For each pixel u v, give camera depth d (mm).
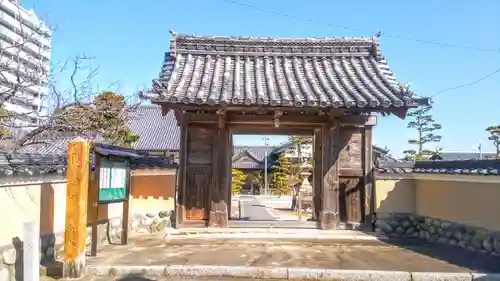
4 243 5129
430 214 8914
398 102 7828
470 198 7688
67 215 5758
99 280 5719
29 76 8219
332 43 10438
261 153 51438
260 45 10305
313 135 10297
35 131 8500
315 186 10023
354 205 9219
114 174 7258
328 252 7266
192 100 7758
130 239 8352
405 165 9578
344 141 9250
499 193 6945
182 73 9242
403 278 5785
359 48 10484
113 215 8328
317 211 9922
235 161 45750
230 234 8523
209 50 10203
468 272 5879
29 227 5031
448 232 8289
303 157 32000
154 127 33938
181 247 7578
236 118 8922
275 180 37625
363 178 9188
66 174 6465
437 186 8695
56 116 8469
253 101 7793
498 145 27938
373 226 9219
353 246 7891
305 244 8000
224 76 9125
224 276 5953
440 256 7023
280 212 18703
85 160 5848
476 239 7523
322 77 9359
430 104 7867
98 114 10898
